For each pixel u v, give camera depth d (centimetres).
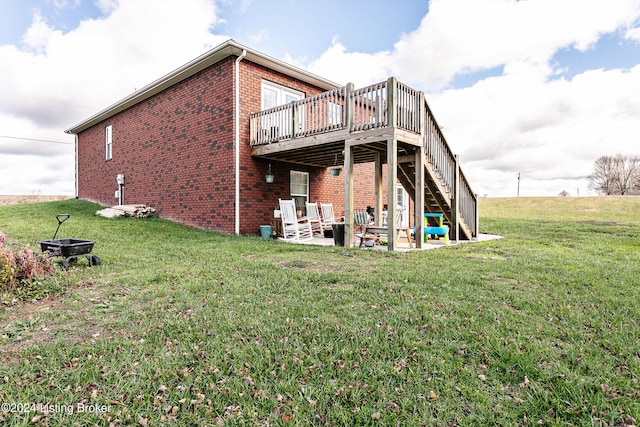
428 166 799
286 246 750
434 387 212
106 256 602
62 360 245
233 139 917
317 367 235
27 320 315
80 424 184
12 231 809
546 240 922
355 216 1060
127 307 349
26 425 181
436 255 648
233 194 922
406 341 267
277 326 297
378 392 207
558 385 210
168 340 275
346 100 747
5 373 228
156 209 1202
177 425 183
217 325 301
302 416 188
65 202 1533
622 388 208
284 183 1070
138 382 219
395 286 416
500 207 2831
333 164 1155
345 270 507
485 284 423
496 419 184
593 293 387
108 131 1489
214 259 588
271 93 1023
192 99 1048
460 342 266
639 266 536
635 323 303
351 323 302
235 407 196
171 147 1133
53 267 479
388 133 677
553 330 286
